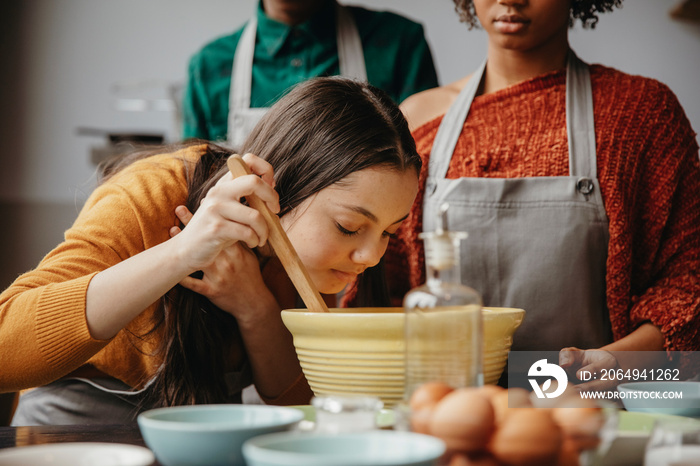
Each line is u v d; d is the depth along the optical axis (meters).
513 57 1.58
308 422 0.83
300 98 1.19
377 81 2.38
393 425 0.82
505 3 1.49
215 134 2.52
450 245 0.75
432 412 0.66
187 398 1.17
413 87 2.39
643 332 1.38
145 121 3.89
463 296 0.74
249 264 1.18
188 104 2.55
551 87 1.55
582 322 1.46
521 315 0.99
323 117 1.13
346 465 0.53
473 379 0.74
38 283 1.08
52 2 3.89
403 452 0.60
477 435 0.63
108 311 1.00
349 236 1.11
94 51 3.89
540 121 1.53
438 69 3.56
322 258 1.11
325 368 0.95
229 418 0.74
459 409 0.64
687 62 3.21
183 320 1.17
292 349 1.25
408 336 0.75
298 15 2.38
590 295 1.46
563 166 1.50
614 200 1.45
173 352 1.17
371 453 0.61
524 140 1.53
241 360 1.30
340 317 0.92
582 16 1.66
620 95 1.52
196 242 0.99
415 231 1.56
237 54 2.47
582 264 1.46
